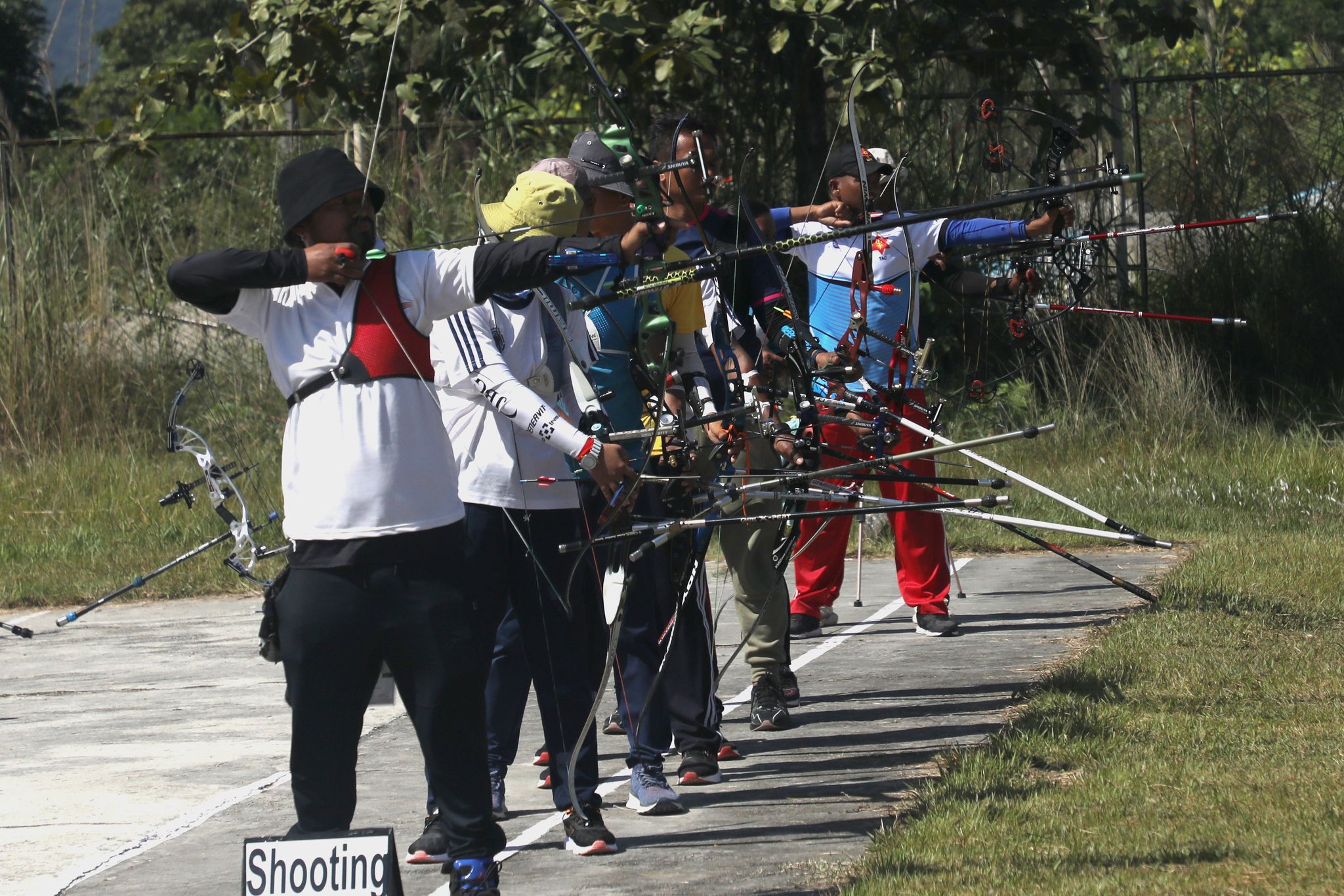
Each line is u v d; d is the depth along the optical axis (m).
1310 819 15.38
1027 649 25.52
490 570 16.45
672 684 19.12
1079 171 24.48
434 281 13.55
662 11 42.84
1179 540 35.91
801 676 24.64
